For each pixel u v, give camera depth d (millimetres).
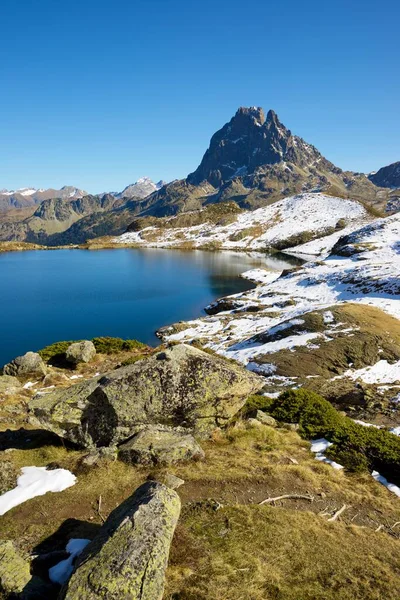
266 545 8938
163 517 7621
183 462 12352
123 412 13219
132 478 11375
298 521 9898
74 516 9773
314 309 50000
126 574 6434
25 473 11594
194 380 14047
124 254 161500
